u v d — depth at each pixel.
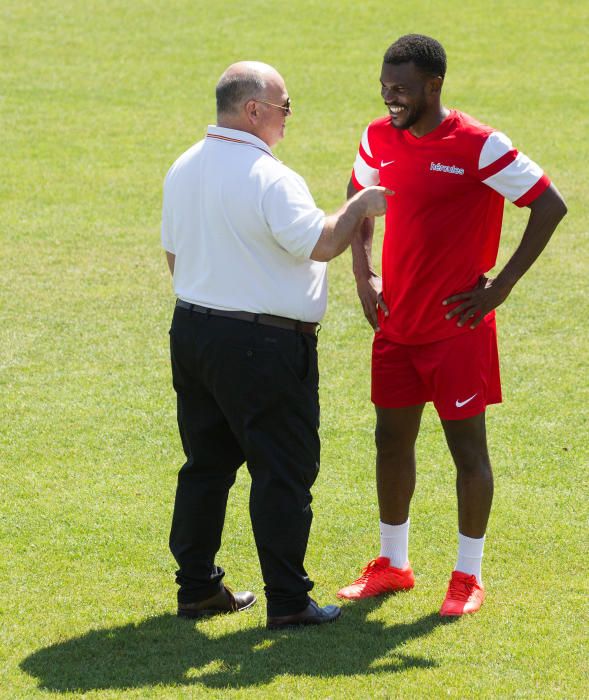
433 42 14.91
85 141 49.47
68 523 19.17
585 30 69.19
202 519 15.77
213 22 70.06
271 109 14.68
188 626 15.75
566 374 26.50
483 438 16.14
